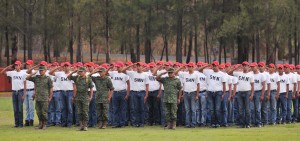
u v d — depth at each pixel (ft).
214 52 207.00
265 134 65.41
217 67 75.77
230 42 186.09
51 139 60.39
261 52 219.82
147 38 179.32
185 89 75.61
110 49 204.44
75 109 77.87
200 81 76.33
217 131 69.26
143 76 76.89
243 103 75.61
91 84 71.05
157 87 78.74
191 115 75.77
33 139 60.44
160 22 175.11
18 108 76.79
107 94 73.36
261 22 166.20
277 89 79.61
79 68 71.00
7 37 185.06
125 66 77.87
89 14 179.42
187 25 186.19
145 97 76.59
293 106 84.69
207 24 184.55
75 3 172.14
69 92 77.00
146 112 78.64
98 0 176.65
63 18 178.60
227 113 77.25
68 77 71.92
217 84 75.72
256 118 76.89
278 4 162.20
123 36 182.29
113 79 76.59
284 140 59.77
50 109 78.02
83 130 71.00
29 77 72.54
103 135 64.34
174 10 176.55
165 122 75.46
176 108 72.74
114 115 76.59
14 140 59.77
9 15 175.83
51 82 73.00
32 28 177.99
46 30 179.52
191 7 179.83
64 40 183.83
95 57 226.79
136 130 71.51
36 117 91.71
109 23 184.14
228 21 166.91
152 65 78.74
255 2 163.84
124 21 176.96
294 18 166.50
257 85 76.69
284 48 216.54
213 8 179.42
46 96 72.54
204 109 76.64
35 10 176.86
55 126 77.56
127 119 77.97
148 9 174.09
